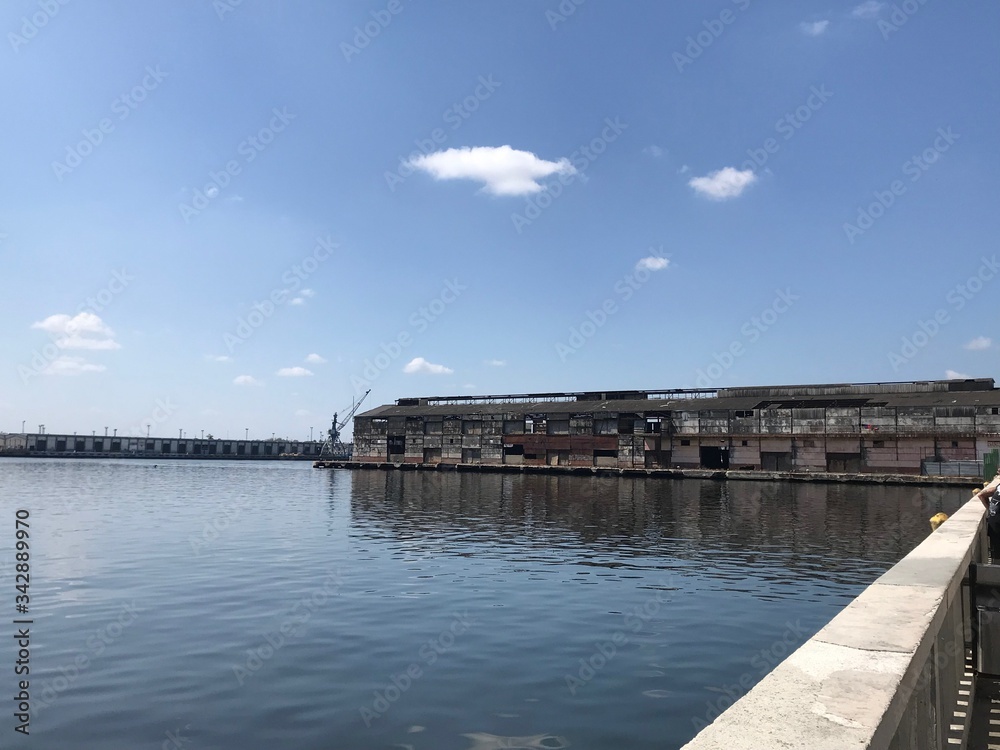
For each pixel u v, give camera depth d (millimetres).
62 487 74875
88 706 11445
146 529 37219
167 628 16328
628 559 27562
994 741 5805
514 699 11828
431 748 9906
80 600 19297
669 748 9922
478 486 80938
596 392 115250
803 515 46406
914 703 3828
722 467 95875
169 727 10609
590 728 10617
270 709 11344
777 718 3023
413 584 21906
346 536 34844
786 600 19734
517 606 18797
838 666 3713
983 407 78000
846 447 85875
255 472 125250
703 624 16938
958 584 6527
